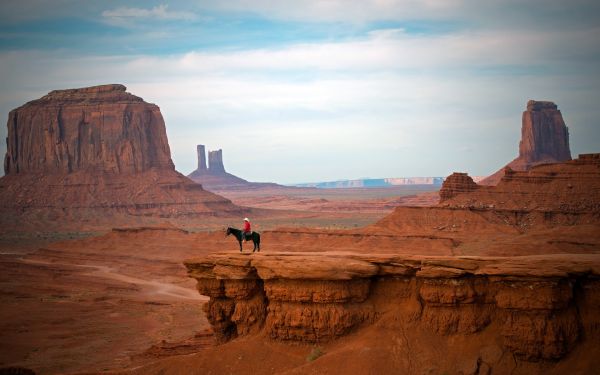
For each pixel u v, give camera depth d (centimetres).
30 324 10819
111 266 18412
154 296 13850
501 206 17000
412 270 5122
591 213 15775
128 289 14862
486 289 4891
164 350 7556
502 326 4781
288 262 5250
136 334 10050
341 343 5150
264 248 17438
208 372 5288
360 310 5194
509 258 4931
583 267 4594
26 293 14062
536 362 4641
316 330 5197
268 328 5403
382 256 5212
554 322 4591
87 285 15388
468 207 16975
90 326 10712
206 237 19325
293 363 5175
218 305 5788
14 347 9262
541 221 16125
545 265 4653
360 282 5206
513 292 4703
